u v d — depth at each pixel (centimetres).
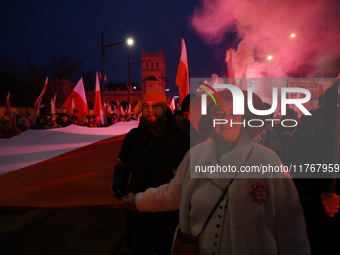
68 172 245
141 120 215
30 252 303
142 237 199
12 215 412
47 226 378
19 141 344
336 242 187
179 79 505
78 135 419
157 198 155
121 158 223
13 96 3606
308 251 108
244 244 109
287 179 117
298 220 113
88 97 6775
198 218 125
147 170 204
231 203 114
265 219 111
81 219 404
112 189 213
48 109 1372
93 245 322
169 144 209
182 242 125
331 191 155
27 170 243
